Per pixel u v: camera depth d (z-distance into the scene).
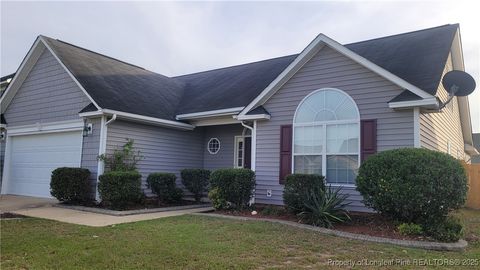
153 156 13.40
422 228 7.22
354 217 8.79
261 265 5.08
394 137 9.15
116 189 10.60
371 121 9.52
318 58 10.62
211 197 10.69
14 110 15.22
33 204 11.70
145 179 12.98
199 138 15.43
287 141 10.89
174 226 7.88
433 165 7.25
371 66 9.41
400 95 9.03
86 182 11.57
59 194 11.52
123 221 8.64
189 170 12.93
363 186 7.92
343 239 6.90
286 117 11.05
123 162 12.02
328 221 8.02
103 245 6.04
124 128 12.48
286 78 11.05
